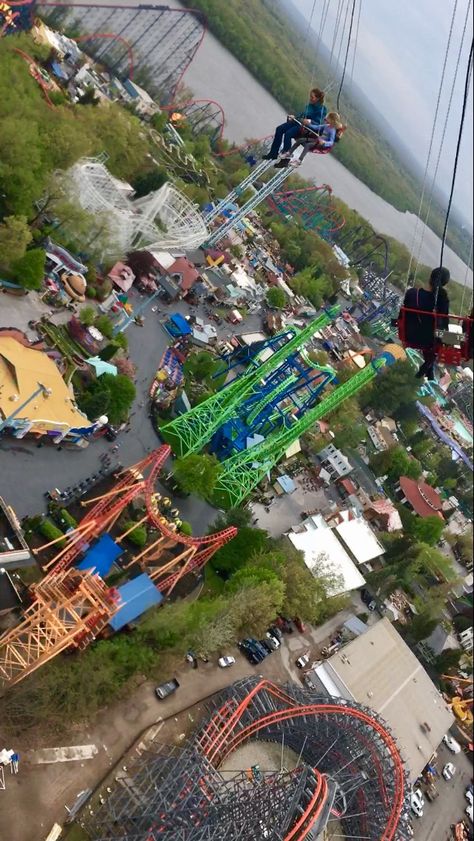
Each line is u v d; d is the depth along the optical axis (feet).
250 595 352.08
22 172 426.10
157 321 532.73
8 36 629.51
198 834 247.70
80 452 372.99
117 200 545.44
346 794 333.21
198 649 322.96
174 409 461.78
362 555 509.76
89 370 410.52
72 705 263.49
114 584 327.88
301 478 555.28
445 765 435.94
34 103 472.85
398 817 321.11
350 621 444.55
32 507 324.39
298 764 338.34
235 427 465.47
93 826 246.06
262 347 518.78
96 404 382.01
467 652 547.08
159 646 310.65
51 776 252.83
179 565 369.50
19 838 231.91
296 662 389.19
